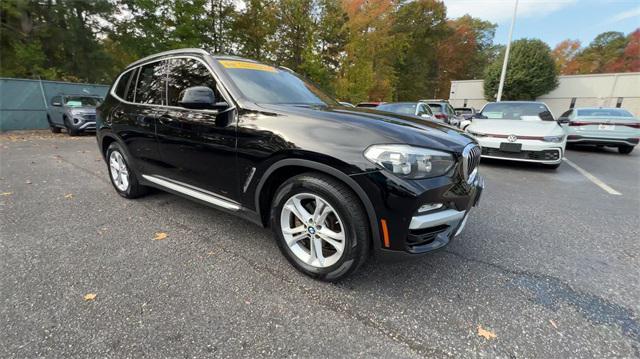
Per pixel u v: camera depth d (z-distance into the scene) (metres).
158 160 3.08
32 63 16.27
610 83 30.75
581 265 2.53
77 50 18.72
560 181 5.37
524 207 3.96
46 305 1.86
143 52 19.06
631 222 3.48
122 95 3.51
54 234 2.80
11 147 7.70
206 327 1.73
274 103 2.53
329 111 2.29
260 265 2.38
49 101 12.12
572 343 1.69
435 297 2.05
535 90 31.16
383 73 27.66
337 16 19.25
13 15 16.08
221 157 2.44
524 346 1.67
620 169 6.56
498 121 6.64
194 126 2.59
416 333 1.74
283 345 1.63
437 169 1.90
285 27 20.02
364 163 1.83
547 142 5.74
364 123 2.00
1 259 2.35
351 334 1.72
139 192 3.69
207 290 2.05
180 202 3.68
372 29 25.38
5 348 1.54
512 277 2.32
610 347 1.67
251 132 2.23
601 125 8.57
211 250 2.58
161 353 1.55
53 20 17.50
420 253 1.93
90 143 8.58
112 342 1.61
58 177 4.78
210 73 2.63
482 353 1.61
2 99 11.02
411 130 2.01
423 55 40.62
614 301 2.06
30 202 3.62
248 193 2.34
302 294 2.04
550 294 2.13
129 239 2.74
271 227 2.33
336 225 2.07
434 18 39.25
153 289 2.04
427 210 1.89
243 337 1.67
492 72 32.62
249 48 20.83
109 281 2.12
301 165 2.02
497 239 2.98
